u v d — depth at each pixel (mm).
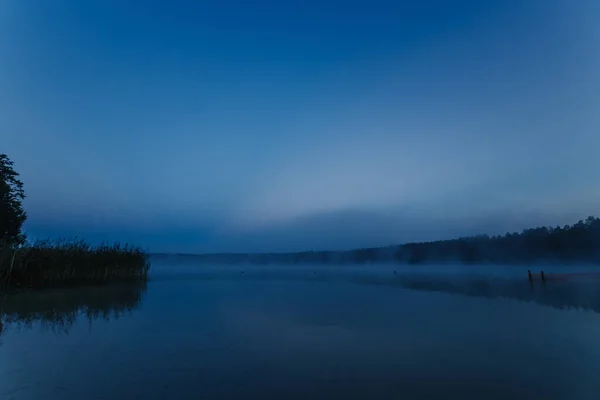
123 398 4367
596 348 6750
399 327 8672
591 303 12422
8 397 4367
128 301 12680
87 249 18359
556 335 7801
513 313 10570
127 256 20312
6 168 20609
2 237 19375
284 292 16547
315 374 5320
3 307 10953
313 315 10273
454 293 15906
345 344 7062
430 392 4660
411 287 18891
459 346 6938
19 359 5906
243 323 9055
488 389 4773
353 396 4523
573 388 4809
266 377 5180
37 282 15477
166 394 4504
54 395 4438
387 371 5484
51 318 9375
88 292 14953
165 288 17844
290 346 6898
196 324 8859
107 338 7367
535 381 5059
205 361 5895
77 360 5871
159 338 7426
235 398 4414
